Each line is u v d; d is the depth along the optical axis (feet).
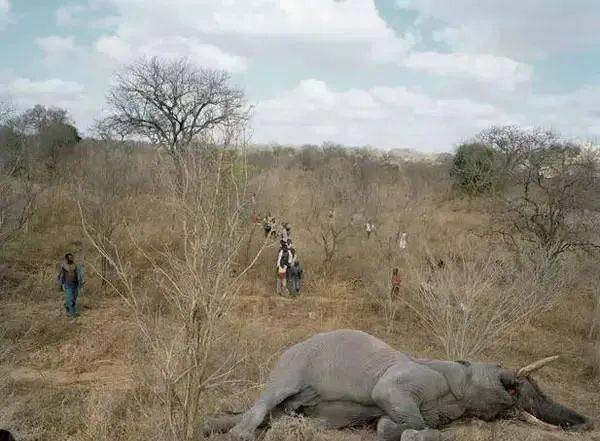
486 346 34.06
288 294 53.93
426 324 43.01
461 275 37.47
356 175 99.35
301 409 22.93
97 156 71.61
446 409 22.33
